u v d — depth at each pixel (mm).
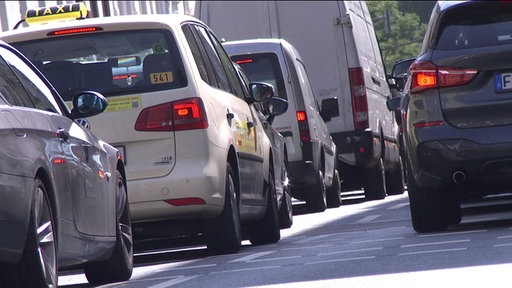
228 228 34281
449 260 27016
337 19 64500
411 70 34000
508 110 32844
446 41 33750
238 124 36625
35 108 25125
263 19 64938
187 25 35562
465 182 33406
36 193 22797
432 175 33406
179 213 33219
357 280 24703
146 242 43781
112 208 28562
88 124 32688
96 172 27281
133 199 33000
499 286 22438
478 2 33906
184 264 32625
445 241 31438
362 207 58938
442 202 34469
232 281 26516
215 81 36062
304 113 55156
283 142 46500
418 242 31906
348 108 64375
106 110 33344
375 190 67188
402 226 39875
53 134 24703
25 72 26297
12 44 34594
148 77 33594
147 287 27000
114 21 34344
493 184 33656
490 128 32906
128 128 33219
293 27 64750
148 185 32969
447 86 33250
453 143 33031
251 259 31812
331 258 29734
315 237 39406
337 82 64562
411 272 25391
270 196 40000
